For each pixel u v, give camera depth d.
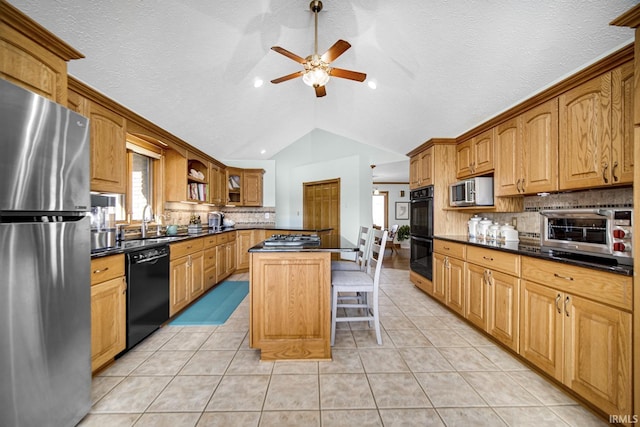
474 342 2.34
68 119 1.34
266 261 2.06
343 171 5.86
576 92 1.82
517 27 1.81
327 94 4.02
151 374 1.86
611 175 1.59
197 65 2.55
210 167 4.71
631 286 1.28
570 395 1.63
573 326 1.56
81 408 1.42
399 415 1.49
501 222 3.10
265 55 2.77
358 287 2.30
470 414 1.50
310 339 2.06
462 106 2.82
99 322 1.84
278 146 5.72
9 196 1.08
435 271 3.32
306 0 2.13
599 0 1.50
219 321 2.80
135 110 2.74
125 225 2.99
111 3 1.72
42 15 1.65
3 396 1.07
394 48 2.43
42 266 1.21
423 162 3.75
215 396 1.64
